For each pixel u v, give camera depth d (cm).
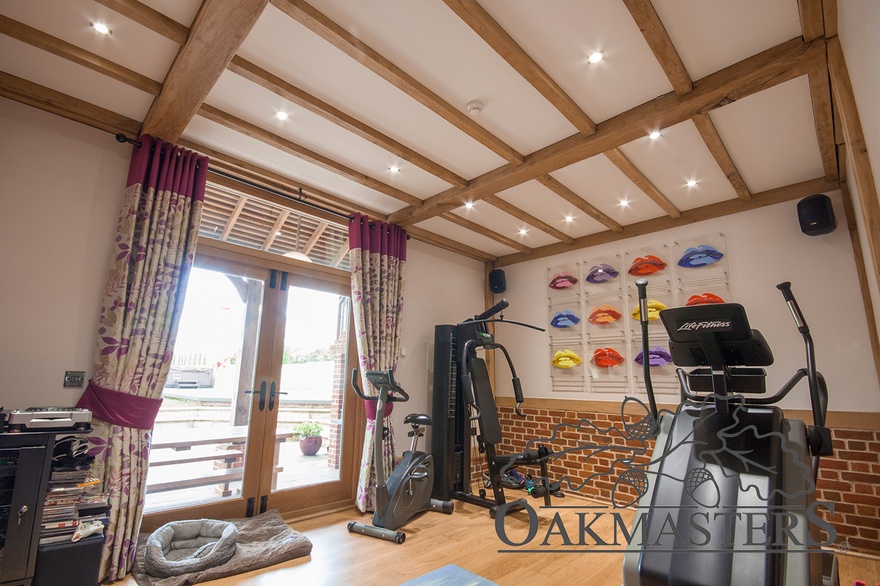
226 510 322
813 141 303
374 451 370
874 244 178
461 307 534
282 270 377
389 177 364
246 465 337
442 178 354
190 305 330
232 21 198
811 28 206
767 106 267
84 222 275
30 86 252
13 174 254
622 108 273
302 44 226
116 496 249
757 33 216
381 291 422
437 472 423
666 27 212
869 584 251
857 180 187
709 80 242
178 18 211
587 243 489
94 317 272
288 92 254
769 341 361
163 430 313
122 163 293
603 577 256
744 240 386
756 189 376
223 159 325
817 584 137
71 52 227
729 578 129
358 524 329
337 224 416
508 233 489
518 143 312
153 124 278
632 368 437
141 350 272
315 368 391
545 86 246
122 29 217
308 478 375
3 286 246
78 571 198
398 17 209
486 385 418
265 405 353
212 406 334
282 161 334
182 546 276
